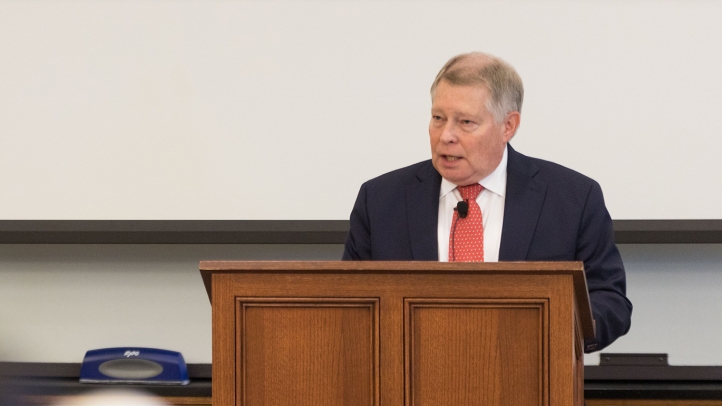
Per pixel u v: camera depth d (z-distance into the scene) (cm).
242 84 786
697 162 759
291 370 347
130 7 791
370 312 346
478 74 445
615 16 766
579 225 473
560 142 766
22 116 793
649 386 773
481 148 446
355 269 342
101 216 788
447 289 343
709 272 775
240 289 348
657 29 763
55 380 799
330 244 790
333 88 781
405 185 493
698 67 761
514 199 472
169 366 788
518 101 459
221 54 787
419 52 776
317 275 347
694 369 773
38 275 805
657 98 762
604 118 766
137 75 790
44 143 793
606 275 474
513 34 770
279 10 785
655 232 755
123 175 788
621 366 779
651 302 779
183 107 788
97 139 791
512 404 340
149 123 788
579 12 768
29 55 795
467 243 462
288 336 348
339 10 782
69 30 793
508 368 340
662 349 779
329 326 347
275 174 782
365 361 346
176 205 786
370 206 498
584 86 766
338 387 346
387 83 778
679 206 761
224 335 348
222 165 785
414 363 344
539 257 462
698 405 770
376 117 778
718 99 758
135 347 797
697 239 755
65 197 791
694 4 761
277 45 785
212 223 780
